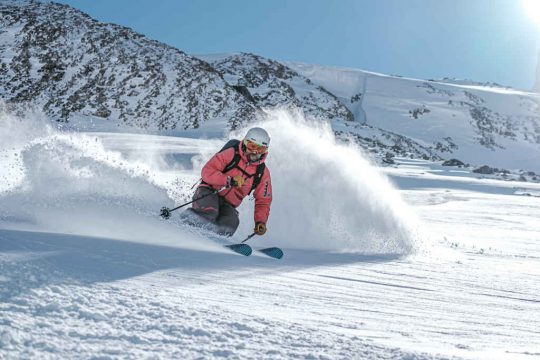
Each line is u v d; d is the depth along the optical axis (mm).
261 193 5906
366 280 4164
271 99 125938
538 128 164000
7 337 1826
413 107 163000
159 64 84750
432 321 2973
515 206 19609
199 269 3648
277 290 3344
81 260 3203
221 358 1899
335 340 2221
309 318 2691
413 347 2295
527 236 10070
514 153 148250
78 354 1788
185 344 2004
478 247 7621
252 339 2137
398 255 6012
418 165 56094
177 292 2838
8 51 78000
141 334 2057
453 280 4555
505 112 171250
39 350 1779
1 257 2920
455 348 2391
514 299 3910
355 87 175250
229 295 2998
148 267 3396
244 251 4770
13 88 72438
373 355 2055
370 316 2930
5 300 2225
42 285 2506
